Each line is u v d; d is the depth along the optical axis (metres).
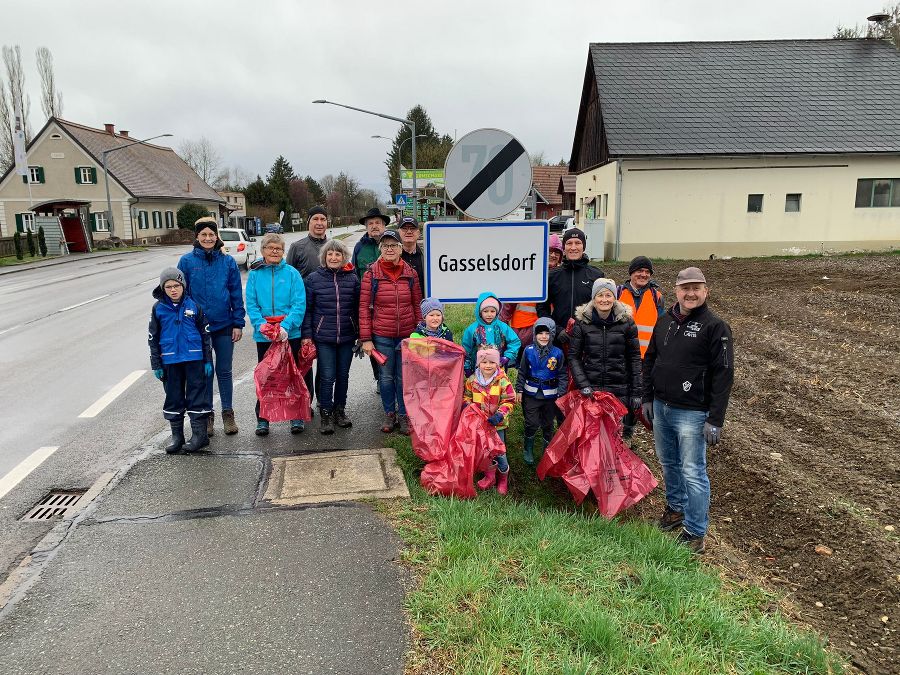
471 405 4.65
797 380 7.65
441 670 2.63
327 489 4.41
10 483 4.72
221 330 5.54
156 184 52.97
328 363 5.62
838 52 26.84
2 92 59.09
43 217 34.22
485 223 5.10
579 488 4.55
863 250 23.61
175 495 4.34
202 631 2.92
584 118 28.55
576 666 2.61
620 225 23.27
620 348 4.85
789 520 4.57
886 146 22.77
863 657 3.25
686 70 26.09
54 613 3.07
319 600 3.13
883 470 5.18
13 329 11.62
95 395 7.17
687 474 4.20
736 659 2.86
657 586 3.32
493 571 3.32
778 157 22.83
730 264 20.77
